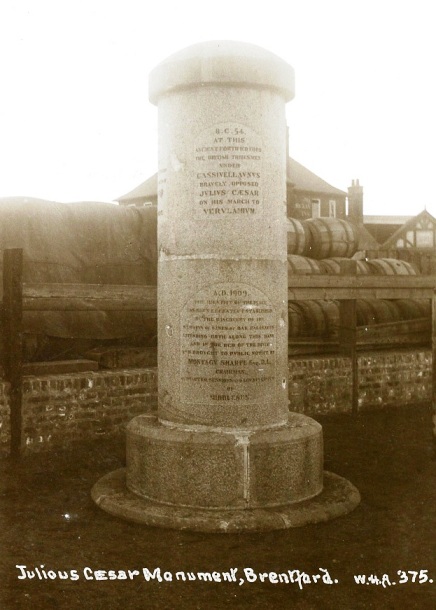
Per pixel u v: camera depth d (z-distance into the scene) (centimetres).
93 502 557
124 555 451
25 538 480
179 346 546
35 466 668
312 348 1008
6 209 877
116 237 930
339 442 789
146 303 795
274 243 549
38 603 386
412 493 588
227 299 535
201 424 538
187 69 532
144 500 536
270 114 546
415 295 1036
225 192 534
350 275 981
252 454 517
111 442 763
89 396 761
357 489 581
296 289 949
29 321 811
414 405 1048
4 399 705
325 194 4766
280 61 548
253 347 538
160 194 566
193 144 538
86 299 758
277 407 551
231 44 539
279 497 525
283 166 561
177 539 479
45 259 867
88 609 379
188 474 520
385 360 1024
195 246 539
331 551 459
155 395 812
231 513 506
